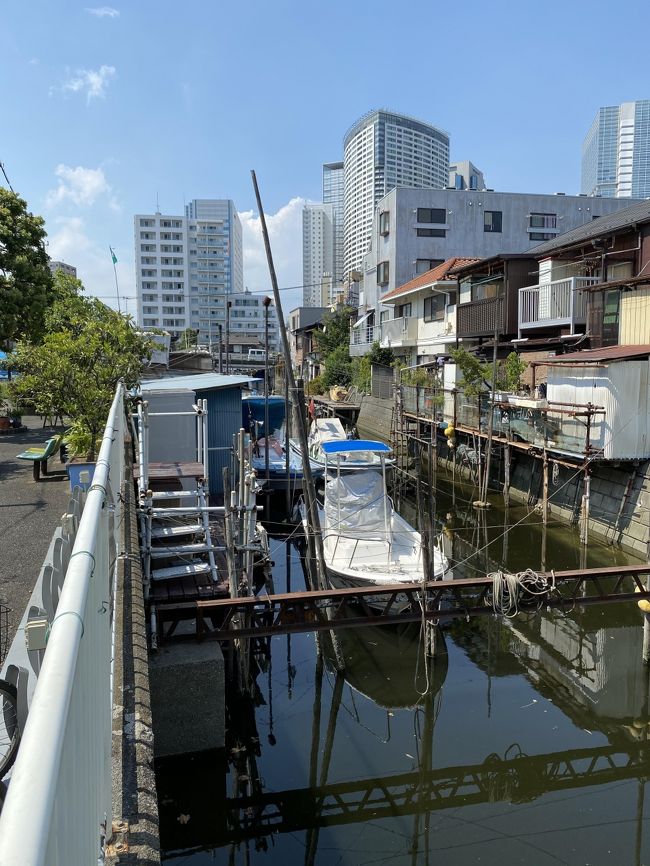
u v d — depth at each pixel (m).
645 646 9.34
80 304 20.00
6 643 4.89
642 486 13.62
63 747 1.40
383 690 9.31
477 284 25.08
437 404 22.92
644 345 15.02
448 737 8.17
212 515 11.75
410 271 38.41
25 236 19.83
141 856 2.60
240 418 14.88
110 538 4.26
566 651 10.38
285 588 13.03
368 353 37.12
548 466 16.05
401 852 6.39
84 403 11.38
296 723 8.61
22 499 9.81
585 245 18.64
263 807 7.07
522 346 21.58
